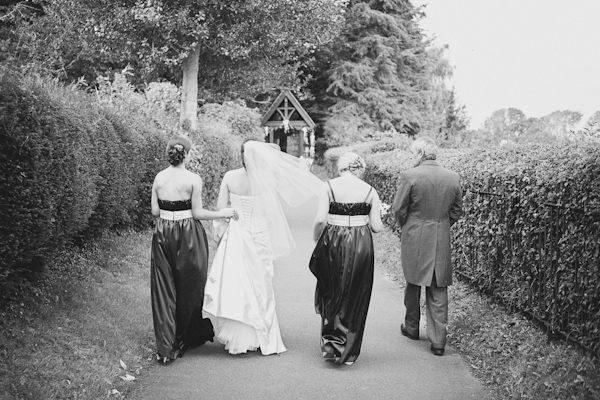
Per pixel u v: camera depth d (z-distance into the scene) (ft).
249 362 16.83
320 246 16.79
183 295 16.84
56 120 16.71
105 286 20.71
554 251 16.01
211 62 62.13
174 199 16.78
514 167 18.75
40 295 17.08
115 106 32.81
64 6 53.78
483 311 20.03
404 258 18.43
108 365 15.02
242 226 17.98
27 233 15.14
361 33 144.77
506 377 15.02
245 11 52.39
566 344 15.47
